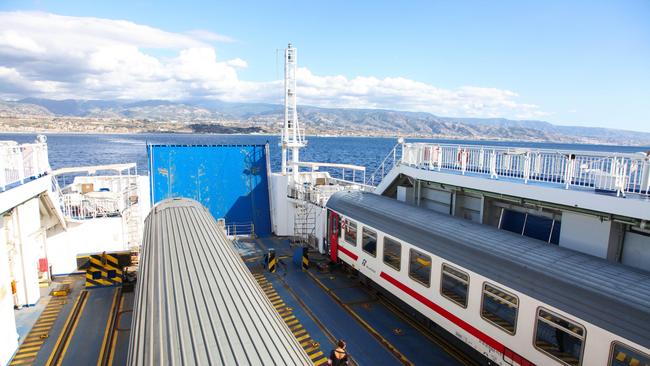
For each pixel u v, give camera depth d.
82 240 20.31
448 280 11.40
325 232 20.86
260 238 25.56
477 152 15.16
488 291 9.99
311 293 16.84
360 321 14.31
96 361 11.77
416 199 17.72
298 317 14.59
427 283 12.29
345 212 17.84
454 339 12.47
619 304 7.46
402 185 19.19
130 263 17.70
